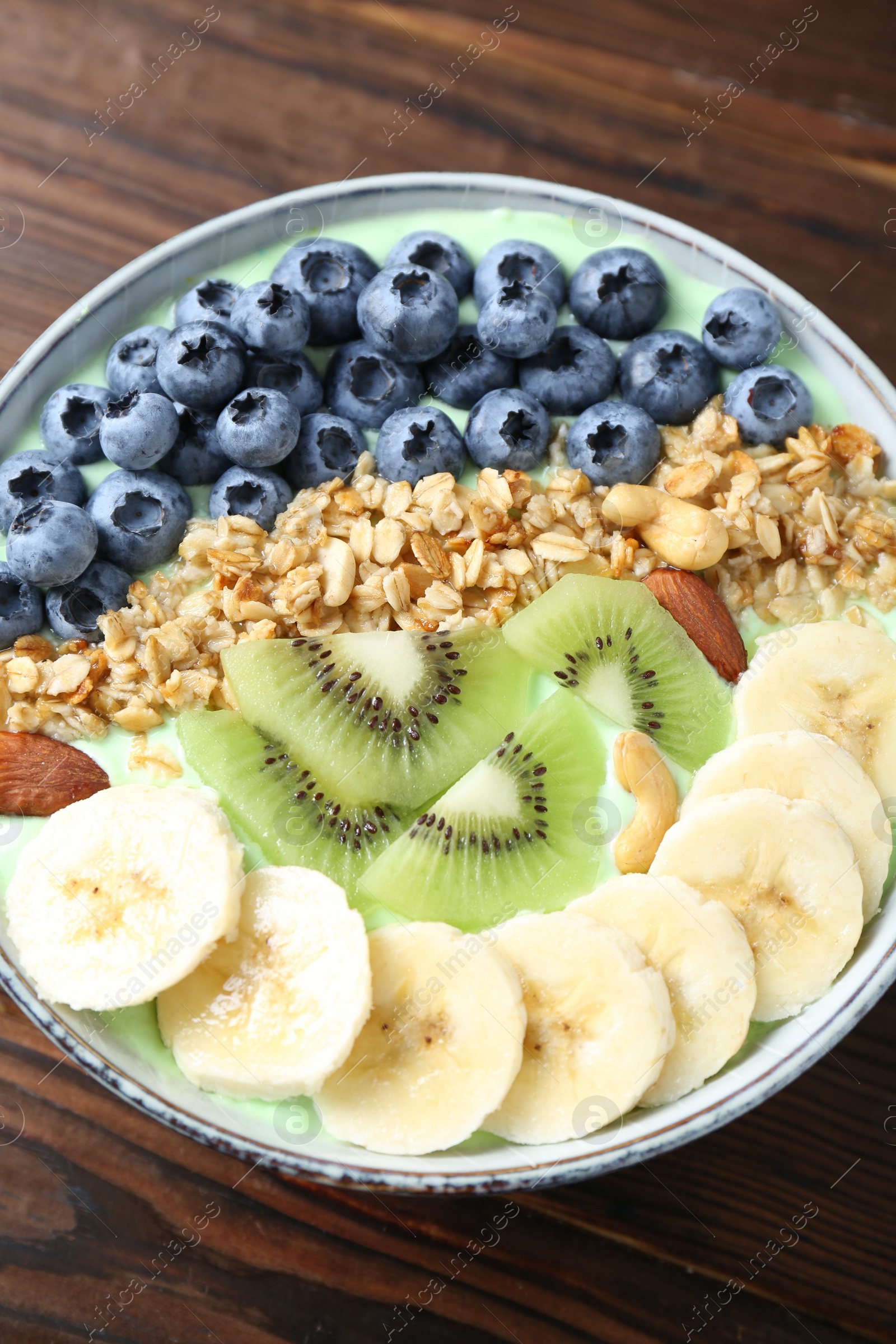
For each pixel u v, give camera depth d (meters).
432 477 0.34
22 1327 0.34
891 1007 0.35
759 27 0.41
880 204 0.39
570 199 0.35
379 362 0.34
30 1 0.40
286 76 0.40
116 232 0.38
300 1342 0.34
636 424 0.34
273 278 0.35
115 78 0.40
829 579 0.34
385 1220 0.34
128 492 0.33
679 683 0.33
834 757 0.32
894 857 0.32
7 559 0.33
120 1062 0.30
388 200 0.35
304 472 0.34
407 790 0.33
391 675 0.33
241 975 0.31
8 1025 0.35
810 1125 0.35
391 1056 0.30
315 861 0.32
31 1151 0.34
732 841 0.31
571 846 0.32
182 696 0.33
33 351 0.34
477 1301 0.34
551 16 0.41
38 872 0.31
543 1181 0.29
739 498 0.34
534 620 0.33
